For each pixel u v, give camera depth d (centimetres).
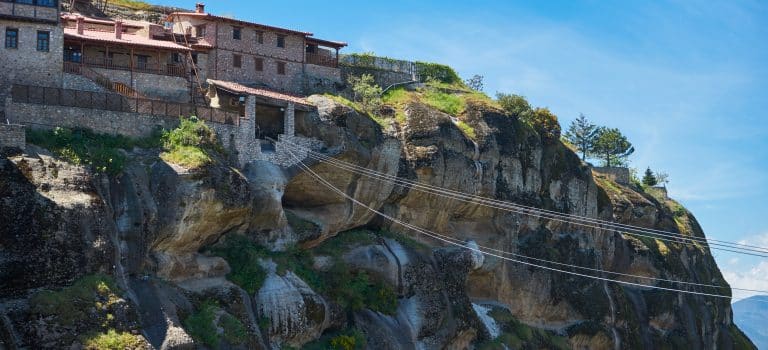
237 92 7450
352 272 7769
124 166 6106
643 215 12181
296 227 7525
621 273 11338
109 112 6475
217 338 6053
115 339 5272
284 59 8775
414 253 8238
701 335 11950
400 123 8731
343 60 9600
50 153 5794
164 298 5978
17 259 5191
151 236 6066
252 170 7275
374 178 8144
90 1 8994
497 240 9269
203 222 6481
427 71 10281
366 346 7362
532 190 9844
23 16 6656
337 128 7856
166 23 8950
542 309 9644
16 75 6619
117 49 7481
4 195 5294
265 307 6706
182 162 6412
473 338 8475
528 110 10438
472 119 9381
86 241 5478
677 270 11969
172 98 7638
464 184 8912
